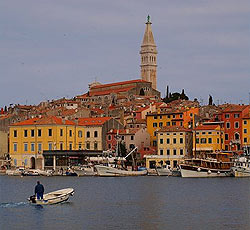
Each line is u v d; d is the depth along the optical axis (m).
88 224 95.94
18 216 103.25
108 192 145.38
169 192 144.88
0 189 157.25
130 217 102.56
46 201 117.19
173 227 93.38
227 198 130.38
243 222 97.25
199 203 121.50
